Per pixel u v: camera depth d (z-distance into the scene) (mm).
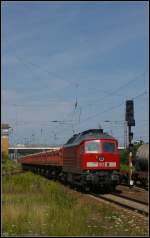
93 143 33688
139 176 38688
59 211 18484
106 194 32125
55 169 48000
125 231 15375
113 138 34156
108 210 20844
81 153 34031
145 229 15984
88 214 18781
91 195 31156
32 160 70375
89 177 33094
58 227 15250
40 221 16266
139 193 32656
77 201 24078
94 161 33500
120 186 40938
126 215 19828
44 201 22656
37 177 39500
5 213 17250
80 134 36281
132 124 36406
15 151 114812
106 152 33719
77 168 34938
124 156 56156
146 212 20438
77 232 14781
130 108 36062
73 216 17281
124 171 42625
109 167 33594
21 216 16906
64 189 32375
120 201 26828
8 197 24312
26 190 29703
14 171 55938
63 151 41594
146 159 36562
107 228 15781
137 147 41156
